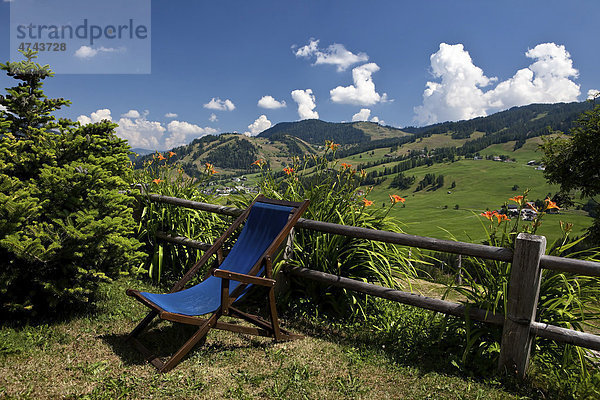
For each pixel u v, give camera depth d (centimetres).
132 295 271
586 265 231
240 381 238
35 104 392
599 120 1667
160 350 277
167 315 248
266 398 221
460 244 275
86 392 215
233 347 290
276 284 368
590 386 244
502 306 277
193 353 272
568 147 1742
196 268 330
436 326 318
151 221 473
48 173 304
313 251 375
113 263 326
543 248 245
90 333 295
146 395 216
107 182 343
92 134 405
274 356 276
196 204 438
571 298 252
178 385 229
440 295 477
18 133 379
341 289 371
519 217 280
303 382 241
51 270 297
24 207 274
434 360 286
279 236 297
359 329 338
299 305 372
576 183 1722
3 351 247
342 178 406
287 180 431
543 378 261
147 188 505
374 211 389
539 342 281
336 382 244
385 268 365
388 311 355
